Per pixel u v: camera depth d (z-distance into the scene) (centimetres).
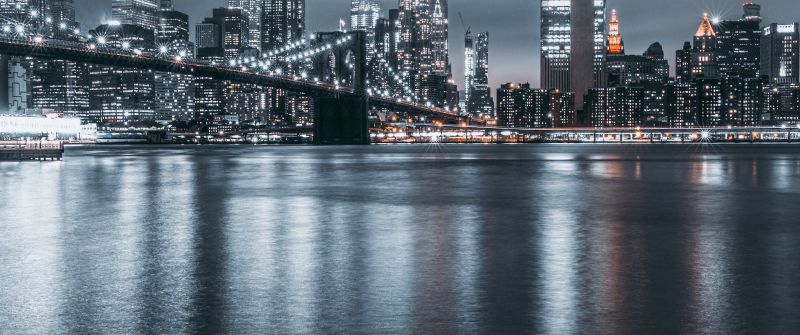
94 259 1814
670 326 1186
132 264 1741
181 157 12081
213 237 2233
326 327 1191
